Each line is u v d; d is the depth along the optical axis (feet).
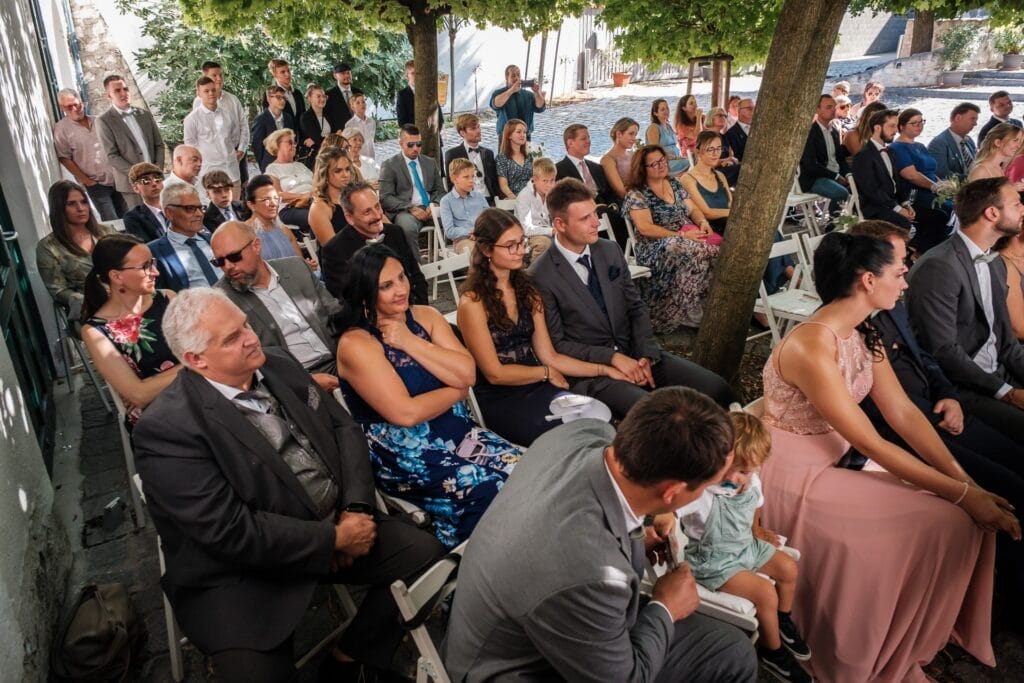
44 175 20.79
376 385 8.60
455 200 20.98
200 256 13.61
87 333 9.90
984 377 10.35
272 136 22.50
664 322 18.12
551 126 52.24
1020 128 18.47
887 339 10.03
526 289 11.19
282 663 7.00
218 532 6.82
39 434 12.46
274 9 23.67
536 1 26.00
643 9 29.01
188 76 42.06
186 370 7.32
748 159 12.07
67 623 8.23
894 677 8.04
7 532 7.84
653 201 18.67
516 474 6.22
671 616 6.17
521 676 5.69
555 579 5.16
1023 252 11.27
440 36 58.65
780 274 19.06
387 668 7.69
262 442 7.40
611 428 6.78
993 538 7.93
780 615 7.97
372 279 8.56
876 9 26.99
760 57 29.35
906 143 22.21
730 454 5.31
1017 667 8.50
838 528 8.02
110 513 11.05
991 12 24.26
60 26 34.99
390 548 7.89
